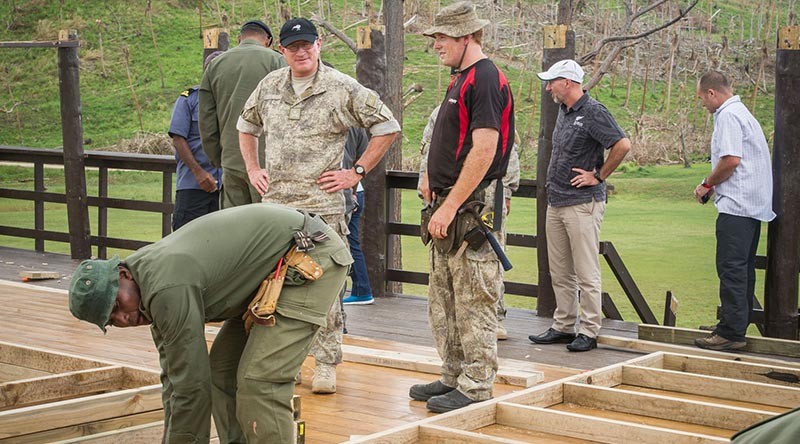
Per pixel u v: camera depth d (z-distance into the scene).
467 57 4.30
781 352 5.85
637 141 17.98
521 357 5.74
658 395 4.58
